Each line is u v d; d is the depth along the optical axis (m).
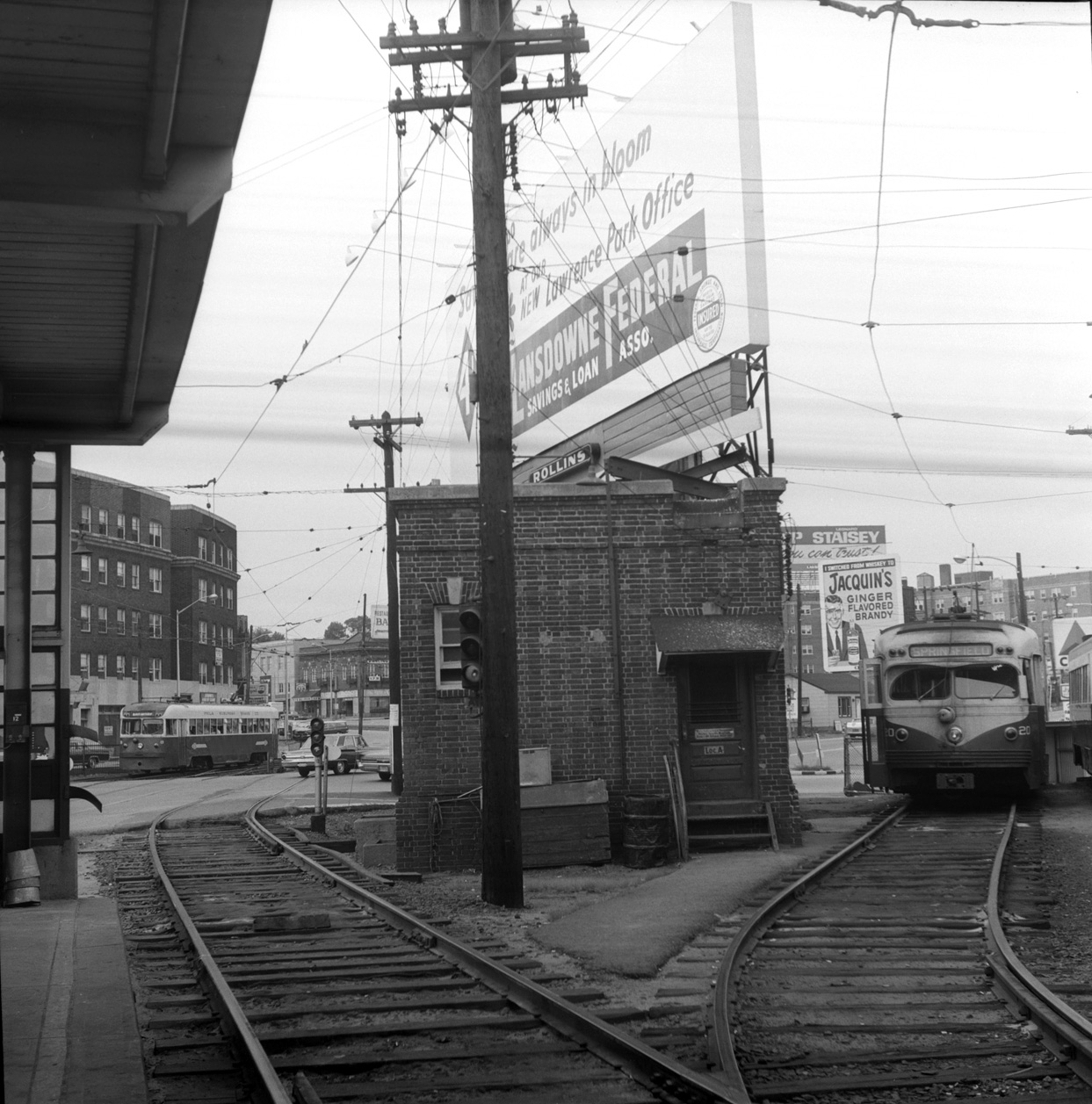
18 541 13.96
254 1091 6.62
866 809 25.73
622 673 18.33
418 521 18.17
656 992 8.82
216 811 33.16
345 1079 6.90
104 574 76.50
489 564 14.16
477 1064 7.12
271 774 63.50
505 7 14.84
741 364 22.02
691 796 18.56
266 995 9.06
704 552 18.70
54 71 6.59
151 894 15.70
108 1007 8.54
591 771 18.14
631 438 25.33
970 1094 6.44
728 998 8.46
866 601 37.62
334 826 27.20
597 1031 7.33
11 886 13.70
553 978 9.27
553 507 18.56
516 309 31.80
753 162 22.09
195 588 86.88
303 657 136.12
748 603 18.69
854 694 90.94
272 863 18.91
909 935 10.98
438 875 17.22
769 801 18.47
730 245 22.17
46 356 11.17
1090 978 9.09
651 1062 6.62
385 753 63.19
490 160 14.52
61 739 14.36
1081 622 53.66
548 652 18.30
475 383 14.48
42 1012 8.40
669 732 18.30
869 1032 7.65
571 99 15.40
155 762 60.59
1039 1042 7.38
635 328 25.42
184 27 6.08
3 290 9.39
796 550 76.50
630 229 25.77
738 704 18.73
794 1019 8.04
